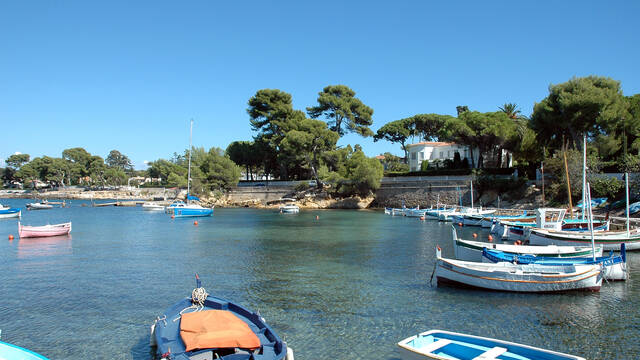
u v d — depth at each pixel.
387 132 115.19
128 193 151.88
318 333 14.98
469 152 92.69
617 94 55.72
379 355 13.14
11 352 9.70
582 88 55.94
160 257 29.89
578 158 53.31
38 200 125.69
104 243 37.19
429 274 24.19
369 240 39.31
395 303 18.45
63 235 43.00
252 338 11.01
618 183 50.69
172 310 13.85
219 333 11.16
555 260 22.20
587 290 19.66
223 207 100.25
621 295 19.36
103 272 24.78
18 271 25.05
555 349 13.46
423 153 102.62
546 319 16.27
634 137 58.91
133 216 71.69
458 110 117.88
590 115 54.66
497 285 19.86
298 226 53.44
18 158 175.75
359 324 15.86
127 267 26.30
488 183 69.94
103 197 149.50
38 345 13.96
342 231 47.41
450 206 72.06
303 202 91.69
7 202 124.94
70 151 171.88
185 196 103.62
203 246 35.38
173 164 160.88
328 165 97.19
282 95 104.50
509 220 46.09
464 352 11.30
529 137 66.00
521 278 19.58
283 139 90.88
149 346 13.88
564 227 38.06
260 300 18.98
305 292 20.30
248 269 25.67
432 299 19.03
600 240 30.92
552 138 62.25
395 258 29.45
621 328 15.26
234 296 19.64
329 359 12.86
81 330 15.27
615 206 48.69
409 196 82.31
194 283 22.11
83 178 174.12
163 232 46.34
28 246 35.31
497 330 15.16
